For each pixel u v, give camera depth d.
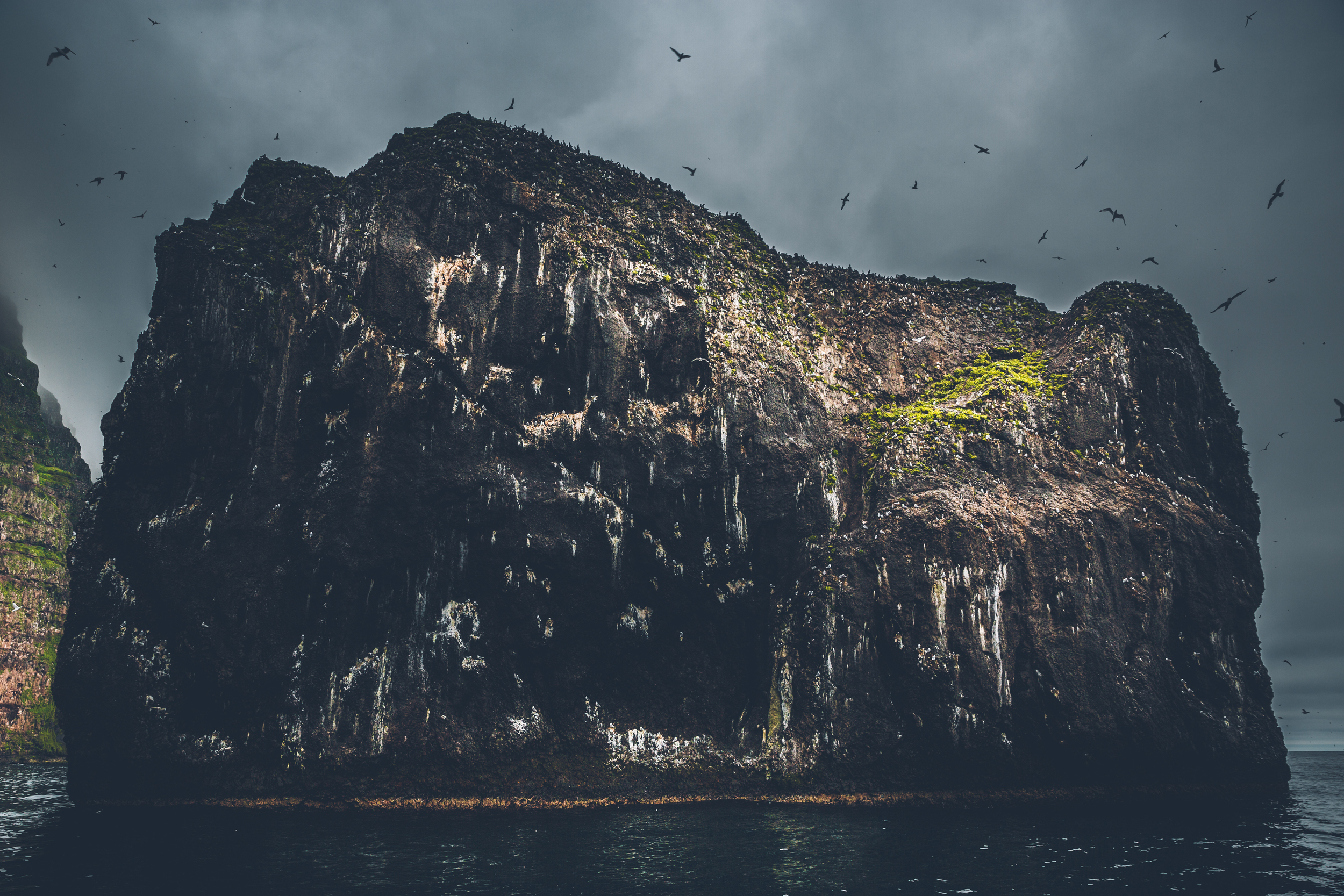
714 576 62.59
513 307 63.72
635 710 60.38
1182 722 61.62
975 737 58.25
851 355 75.38
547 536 59.22
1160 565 64.31
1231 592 66.56
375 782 54.66
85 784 56.41
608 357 63.66
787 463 65.00
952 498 63.47
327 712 55.81
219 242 63.41
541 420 61.84
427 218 64.88
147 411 59.62
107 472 60.09
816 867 37.19
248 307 61.16
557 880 34.47
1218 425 75.06
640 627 60.97
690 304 66.69
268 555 57.97
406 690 56.41
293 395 60.44
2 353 175.75
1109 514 64.56
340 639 57.41
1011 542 61.91
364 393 59.47
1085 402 70.38
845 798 57.38
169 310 61.22
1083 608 61.25
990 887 34.03
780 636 61.91
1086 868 37.34
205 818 50.66
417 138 70.00
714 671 62.25
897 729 58.62
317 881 33.91
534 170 69.50
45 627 138.88
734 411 64.69
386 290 62.03
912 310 80.25
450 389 60.31
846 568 61.47
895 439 67.62
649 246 69.56
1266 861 38.94
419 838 43.50
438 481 58.62
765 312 72.06
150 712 56.53
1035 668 59.97
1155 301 77.69
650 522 61.88
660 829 46.69
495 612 58.69
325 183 69.25
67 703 57.31
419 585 58.44
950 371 76.75
